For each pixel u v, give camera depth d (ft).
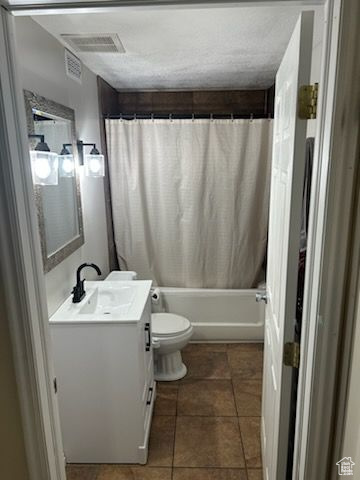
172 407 7.93
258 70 8.95
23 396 3.67
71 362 6.10
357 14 2.68
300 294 4.80
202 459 6.59
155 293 10.18
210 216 10.46
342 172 2.93
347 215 2.99
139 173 10.19
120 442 6.46
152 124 9.93
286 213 4.05
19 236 3.35
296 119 3.59
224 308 10.62
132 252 10.70
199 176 10.12
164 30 6.08
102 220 9.61
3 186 3.23
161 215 10.59
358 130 2.85
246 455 6.66
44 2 2.99
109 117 9.81
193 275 10.83
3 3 3.00
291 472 4.64
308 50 3.42
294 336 4.09
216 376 9.06
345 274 3.09
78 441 6.48
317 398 3.33
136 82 10.20
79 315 6.12
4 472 3.48
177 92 11.48
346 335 3.16
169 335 8.54
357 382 3.02
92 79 8.87
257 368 9.40
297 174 3.72
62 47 6.81
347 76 2.78
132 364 6.08
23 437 3.78
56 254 6.25
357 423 2.98
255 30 6.12
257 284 10.94
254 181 10.11
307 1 2.99
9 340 3.53
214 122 9.81
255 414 7.71
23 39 5.28
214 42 6.75
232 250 10.61
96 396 6.25
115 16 5.48
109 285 7.60
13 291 3.41
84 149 8.03
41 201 5.71
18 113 3.31
